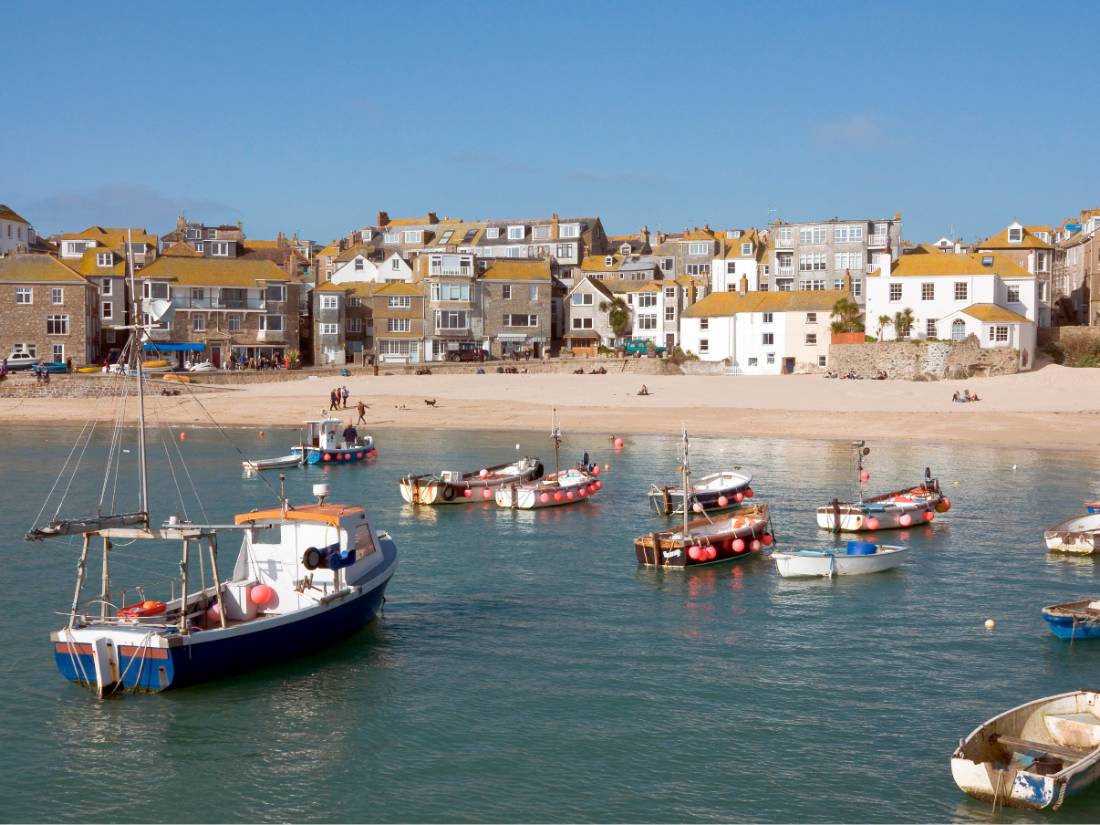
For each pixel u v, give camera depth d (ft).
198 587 117.29
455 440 256.52
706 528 132.67
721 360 410.52
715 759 74.64
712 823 66.49
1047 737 71.77
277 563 96.58
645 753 75.61
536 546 139.03
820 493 177.78
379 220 581.53
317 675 90.27
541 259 468.34
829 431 259.80
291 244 620.08
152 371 360.28
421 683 88.74
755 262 482.69
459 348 433.48
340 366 385.91
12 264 370.94
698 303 430.20
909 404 297.53
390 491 184.44
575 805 68.69
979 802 68.28
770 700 84.64
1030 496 175.01
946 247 544.62
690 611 108.68
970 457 221.05
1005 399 301.22
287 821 67.31
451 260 430.20
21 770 73.36
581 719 81.35
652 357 406.41
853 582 119.75
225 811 68.44
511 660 94.22
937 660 93.40
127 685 85.10
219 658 86.28
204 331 398.83
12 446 245.86
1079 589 116.26
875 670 91.04
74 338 372.99
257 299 406.41
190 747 76.74
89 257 405.18
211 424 287.89
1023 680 88.48
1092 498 173.17
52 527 85.20
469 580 121.39
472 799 69.62
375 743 77.51
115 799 69.77
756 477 195.11
